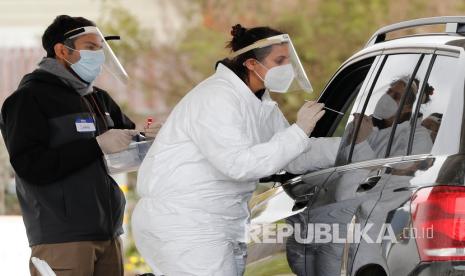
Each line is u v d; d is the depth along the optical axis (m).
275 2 27.75
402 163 10.52
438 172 9.84
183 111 11.39
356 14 26.67
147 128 13.95
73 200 13.30
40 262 11.50
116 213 13.98
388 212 10.28
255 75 11.53
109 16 29.11
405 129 10.88
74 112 13.46
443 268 9.66
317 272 11.57
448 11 26.42
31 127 13.15
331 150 12.40
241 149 11.00
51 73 13.57
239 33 11.59
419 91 10.88
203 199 11.34
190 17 28.77
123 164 13.61
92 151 13.19
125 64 28.75
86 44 13.71
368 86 12.18
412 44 11.49
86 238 13.34
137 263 23.56
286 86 11.53
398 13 26.61
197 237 11.32
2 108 13.38
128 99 28.73
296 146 11.08
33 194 13.34
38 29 31.02
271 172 11.04
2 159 28.64
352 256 10.83
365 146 11.65
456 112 10.05
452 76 10.36
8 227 25.88
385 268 10.23
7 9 31.16
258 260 12.89
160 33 28.91
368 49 12.74
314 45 26.77
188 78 28.58
